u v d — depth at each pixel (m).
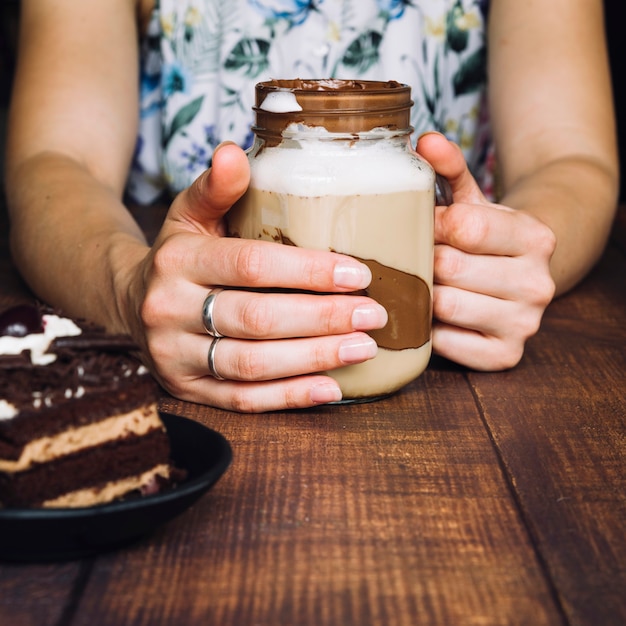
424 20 0.91
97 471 0.48
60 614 0.43
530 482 0.52
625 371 0.64
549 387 0.62
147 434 0.49
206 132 0.93
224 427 0.56
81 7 0.85
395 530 0.48
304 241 0.55
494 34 0.88
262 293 0.56
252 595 0.44
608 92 0.85
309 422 0.57
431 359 0.66
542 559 0.46
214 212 0.58
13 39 1.69
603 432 0.57
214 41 0.91
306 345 0.56
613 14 1.61
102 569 0.45
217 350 0.57
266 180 0.56
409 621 0.43
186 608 0.43
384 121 0.55
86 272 0.66
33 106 0.82
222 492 0.50
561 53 0.84
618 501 0.50
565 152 0.81
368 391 0.58
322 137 0.55
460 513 0.49
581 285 0.78
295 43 0.90
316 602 0.44
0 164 1.62
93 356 0.49
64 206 0.72
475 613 0.43
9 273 0.78
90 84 0.83
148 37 0.93
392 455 0.54
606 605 0.44
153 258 0.57
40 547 0.45
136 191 1.00
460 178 0.63
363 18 0.90
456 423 0.57
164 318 0.57
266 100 0.56
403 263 0.56
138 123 0.89
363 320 0.55
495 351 0.63
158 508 0.45
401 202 0.56
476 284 0.61
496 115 0.86
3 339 0.49
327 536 0.48
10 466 0.47
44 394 0.47
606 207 0.77
